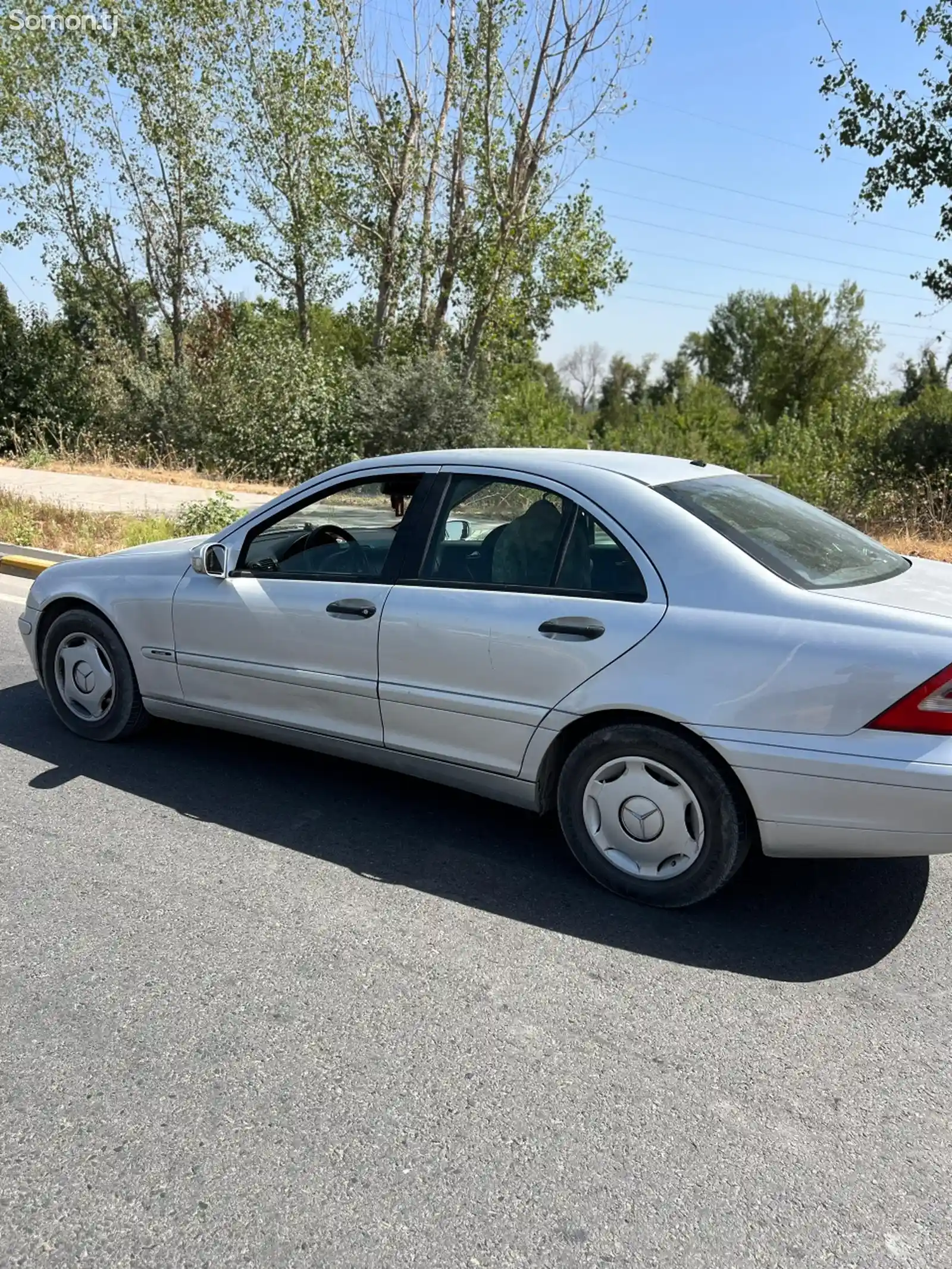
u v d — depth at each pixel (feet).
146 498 46.44
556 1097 8.09
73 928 10.37
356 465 13.35
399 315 81.05
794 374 192.24
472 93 69.05
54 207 81.66
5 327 83.10
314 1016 9.02
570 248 72.84
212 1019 8.92
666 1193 7.11
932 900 11.59
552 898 11.37
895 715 9.55
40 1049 8.45
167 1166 7.20
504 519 11.99
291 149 77.56
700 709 10.28
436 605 12.00
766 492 12.91
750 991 9.67
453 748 12.17
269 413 69.15
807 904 11.44
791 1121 7.89
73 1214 6.75
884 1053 8.79
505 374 79.61
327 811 13.62
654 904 11.15
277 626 13.35
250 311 86.33
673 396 236.22
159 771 14.85
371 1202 6.93
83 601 15.65
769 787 10.08
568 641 11.02
